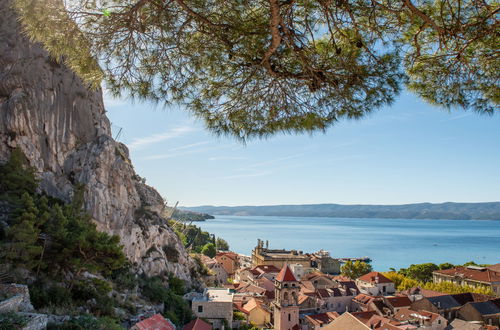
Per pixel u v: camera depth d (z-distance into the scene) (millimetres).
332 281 94875
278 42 9359
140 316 38062
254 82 11531
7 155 43844
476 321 60250
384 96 10359
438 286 94625
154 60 10961
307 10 9430
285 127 11727
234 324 54219
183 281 60656
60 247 33250
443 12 10055
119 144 71062
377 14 9664
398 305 72062
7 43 47219
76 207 42906
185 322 48250
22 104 46375
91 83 11281
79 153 52906
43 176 46688
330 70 10344
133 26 10219
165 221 71375
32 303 27094
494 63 10656
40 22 9547
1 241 30594
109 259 33750
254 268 109875
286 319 61031
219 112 11969
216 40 10758
